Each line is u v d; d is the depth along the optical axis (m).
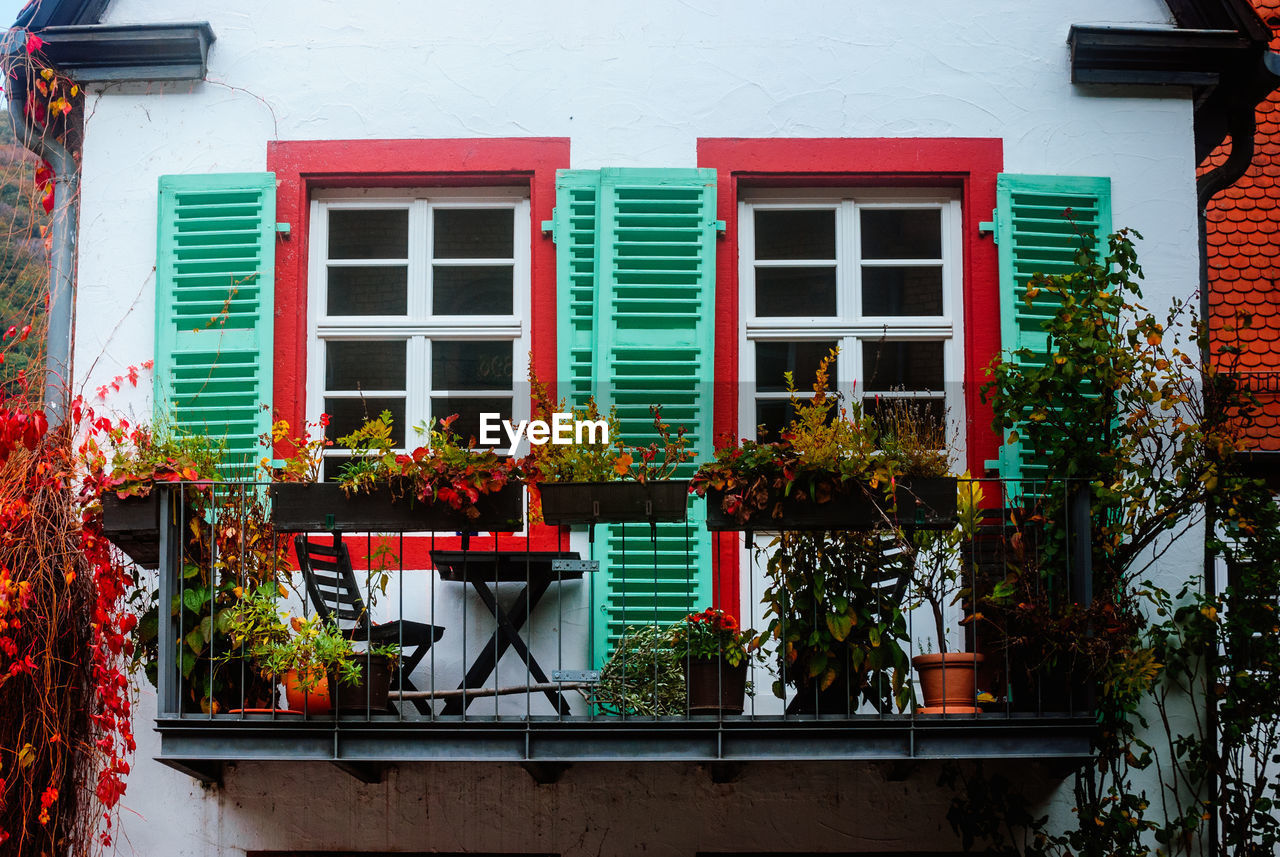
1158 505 7.03
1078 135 7.84
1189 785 7.12
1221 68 7.88
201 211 7.73
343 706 6.60
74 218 7.83
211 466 6.96
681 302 7.63
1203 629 7.15
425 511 6.64
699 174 7.75
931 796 7.12
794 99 7.86
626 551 7.40
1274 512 7.09
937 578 7.36
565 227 7.70
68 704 6.83
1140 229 7.77
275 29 7.92
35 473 6.93
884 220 7.95
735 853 7.08
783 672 6.59
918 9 7.93
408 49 7.90
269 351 7.63
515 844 7.09
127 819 7.12
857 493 6.55
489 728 6.53
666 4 7.92
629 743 6.55
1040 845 6.98
